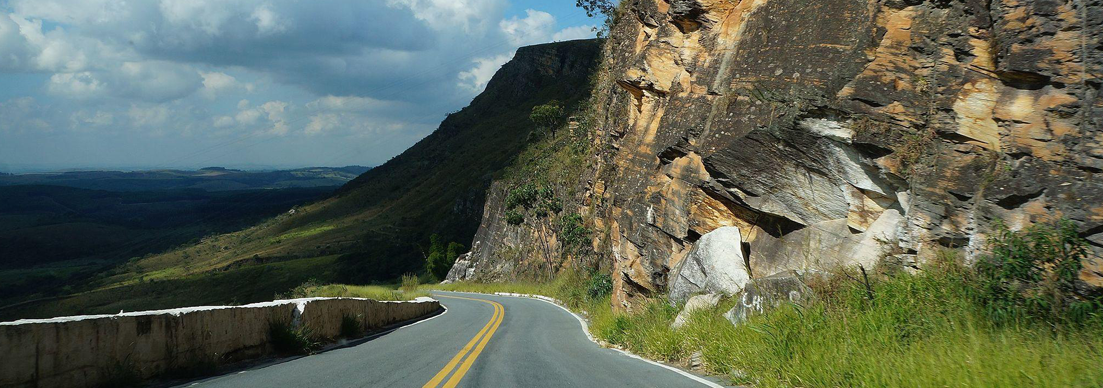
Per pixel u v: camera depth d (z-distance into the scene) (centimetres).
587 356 1101
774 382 679
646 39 1861
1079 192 705
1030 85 796
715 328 962
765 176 1138
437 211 15138
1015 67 785
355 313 1705
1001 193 791
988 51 852
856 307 800
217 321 955
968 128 854
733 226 1273
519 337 1563
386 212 18500
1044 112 769
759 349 776
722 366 837
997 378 515
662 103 1700
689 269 1290
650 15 1814
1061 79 749
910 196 930
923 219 888
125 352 755
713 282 1200
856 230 1017
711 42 1495
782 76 1127
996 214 795
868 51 1002
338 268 12238
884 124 948
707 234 1280
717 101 1360
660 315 1267
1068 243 681
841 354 671
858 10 1054
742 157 1159
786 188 1118
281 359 1055
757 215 1231
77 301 10031
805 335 764
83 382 691
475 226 12406
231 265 14012
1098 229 674
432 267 10475
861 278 884
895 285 805
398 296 3152
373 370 881
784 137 1080
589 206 4591
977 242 809
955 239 849
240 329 1025
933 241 875
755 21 1307
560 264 6053
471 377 811
